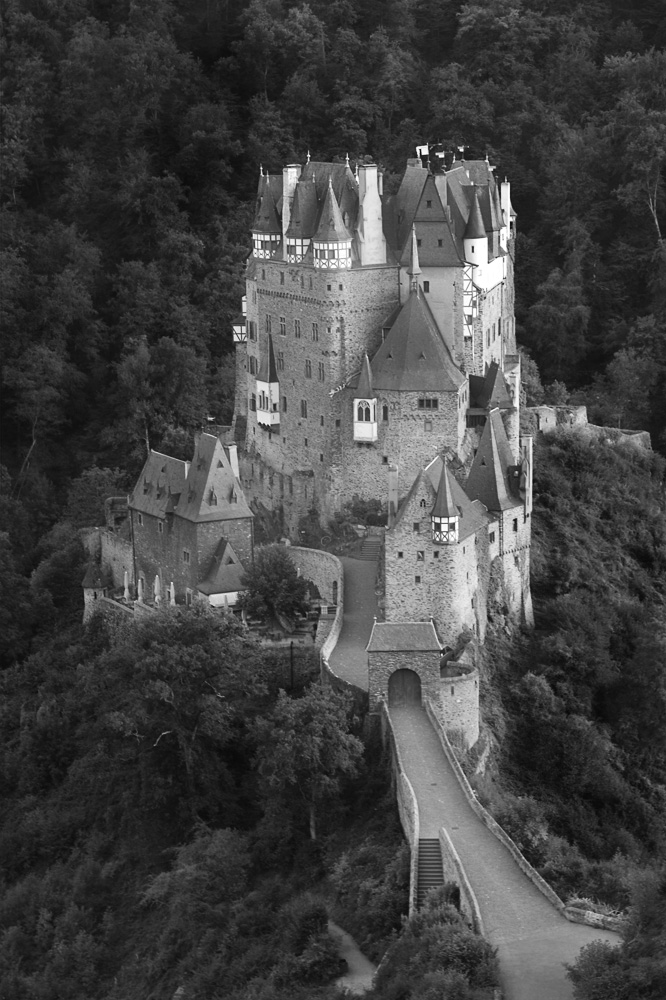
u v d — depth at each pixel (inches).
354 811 7632.9
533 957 6117.1
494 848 6875.0
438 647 7854.3
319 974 6633.9
